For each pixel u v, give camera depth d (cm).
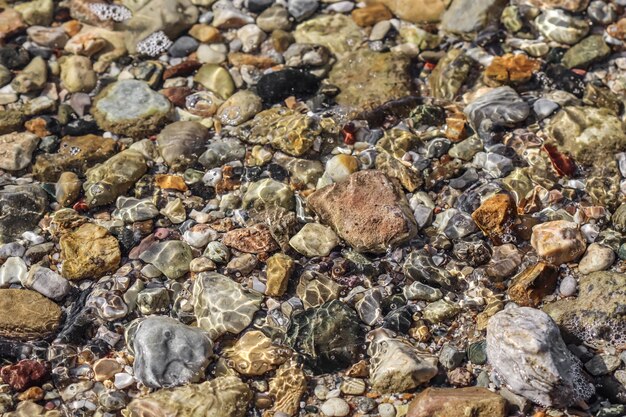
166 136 209
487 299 194
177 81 217
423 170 205
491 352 188
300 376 189
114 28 222
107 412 188
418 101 212
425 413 184
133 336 192
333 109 212
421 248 199
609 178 203
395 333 192
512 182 203
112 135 212
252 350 191
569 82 212
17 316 194
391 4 224
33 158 209
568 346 190
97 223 202
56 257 200
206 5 225
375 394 188
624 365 188
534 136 207
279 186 204
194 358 189
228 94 215
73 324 193
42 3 224
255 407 188
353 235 198
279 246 200
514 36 219
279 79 214
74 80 216
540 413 185
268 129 209
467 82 215
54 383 190
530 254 198
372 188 202
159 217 203
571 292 194
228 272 197
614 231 199
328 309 193
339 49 220
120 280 197
